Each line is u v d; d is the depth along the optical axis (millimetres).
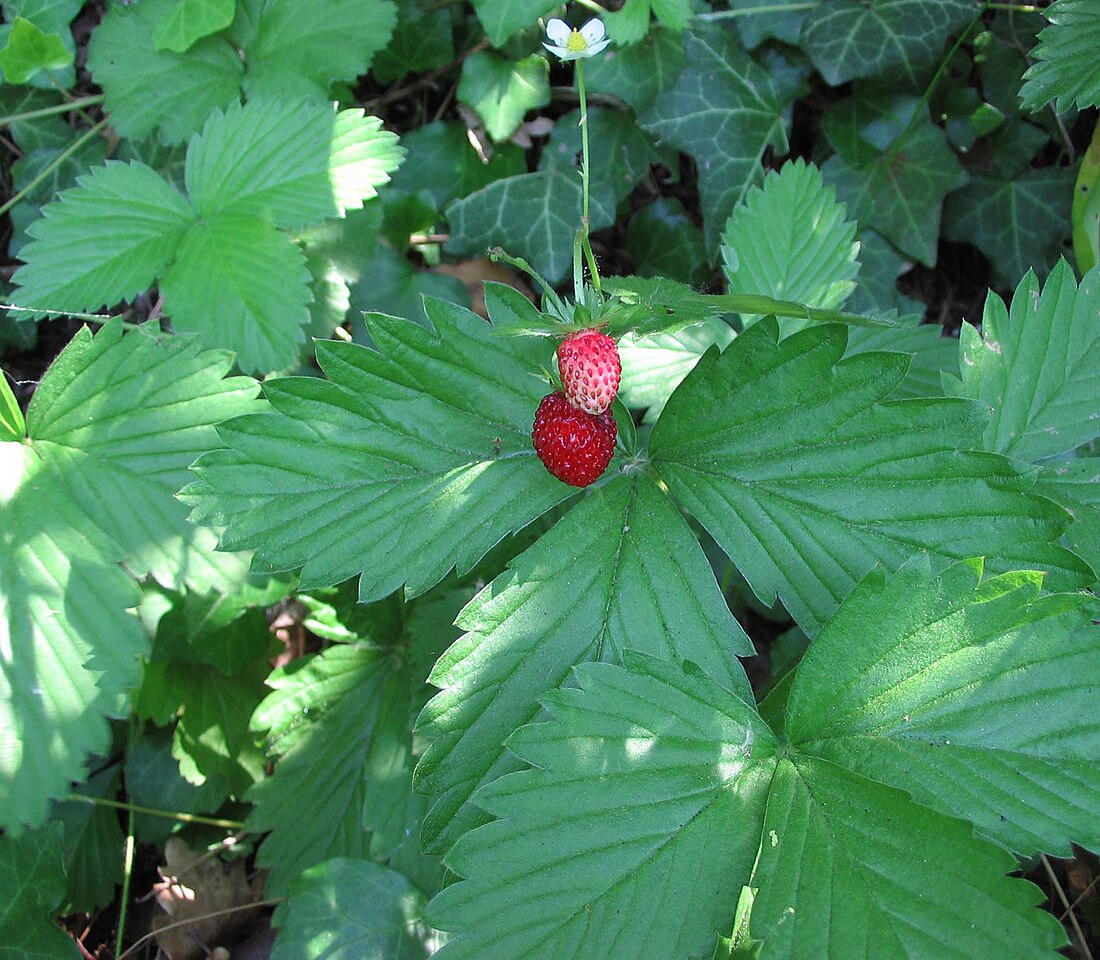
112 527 169
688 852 139
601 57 264
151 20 239
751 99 267
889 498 156
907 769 141
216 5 230
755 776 144
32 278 205
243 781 232
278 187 213
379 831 208
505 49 260
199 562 171
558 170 270
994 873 132
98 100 252
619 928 135
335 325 241
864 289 273
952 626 143
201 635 221
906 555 154
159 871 229
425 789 151
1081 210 239
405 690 220
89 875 226
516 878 135
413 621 215
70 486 170
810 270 215
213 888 233
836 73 262
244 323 199
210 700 232
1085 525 178
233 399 176
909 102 270
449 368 162
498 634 155
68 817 229
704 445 164
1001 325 182
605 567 158
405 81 284
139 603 166
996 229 280
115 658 163
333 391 159
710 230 270
